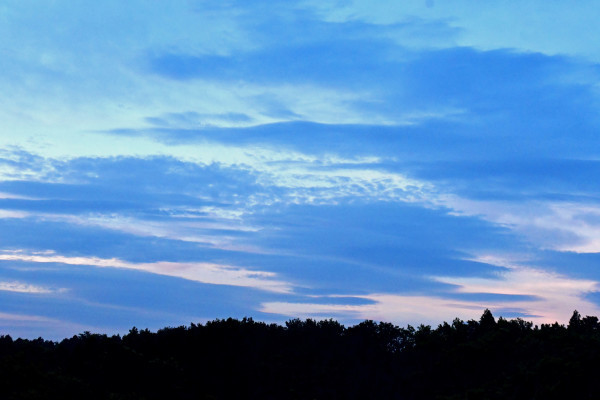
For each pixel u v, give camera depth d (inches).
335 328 4242.1
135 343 3700.8
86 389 2851.9
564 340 3341.5
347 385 3627.0
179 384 3238.2
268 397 3479.3
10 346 3280.0
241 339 3806.6
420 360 3757.4
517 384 3046.3
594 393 2834.6
